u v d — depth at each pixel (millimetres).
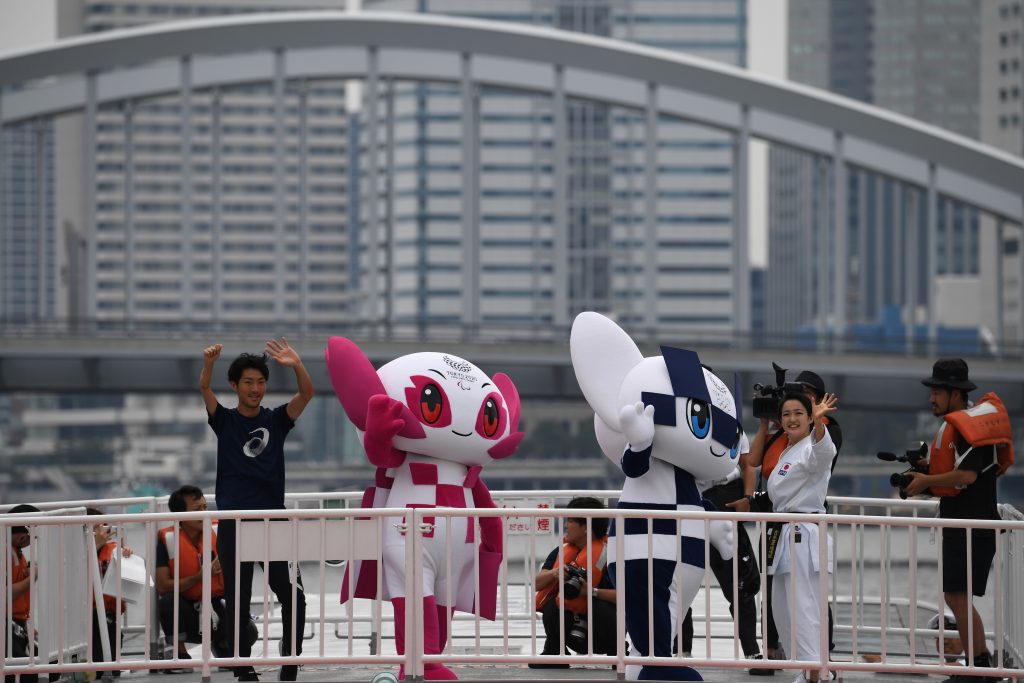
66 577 11320
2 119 57250
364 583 10391
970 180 57531
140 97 57000
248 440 10672
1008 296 136375
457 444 10641
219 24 54219
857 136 53781
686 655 11242
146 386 48219
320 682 10383
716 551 11297
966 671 9688
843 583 24406
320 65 57031
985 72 165625
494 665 11258
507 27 53812
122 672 11453
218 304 55062
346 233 198875
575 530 11633
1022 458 98438
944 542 10719
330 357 10750
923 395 49062
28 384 48188
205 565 9742
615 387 10469
